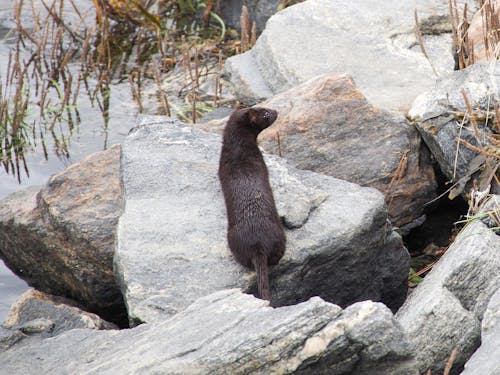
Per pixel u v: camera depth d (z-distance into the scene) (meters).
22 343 14.24
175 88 27.09
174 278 13.76
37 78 27.67
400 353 10.66
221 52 28.78
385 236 15.55
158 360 10.83
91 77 28.05
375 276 15.60
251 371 10.51
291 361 10.53
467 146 16.94
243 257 13.88
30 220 18.33
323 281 14.74
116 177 18.45
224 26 30.44
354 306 10.79
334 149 18.69
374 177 18.52
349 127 18.88
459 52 20.73
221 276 13.83
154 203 15.25
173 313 13.20
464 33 21.11
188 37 30.56
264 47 23.27
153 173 15.94
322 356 10.55
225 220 14.84
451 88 18.70
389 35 23.12
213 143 17.05
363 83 21.66
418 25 22.11
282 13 23.98
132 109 25.94
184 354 10.78
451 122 17.78
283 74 22.28
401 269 15.97
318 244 14.39
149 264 13.97
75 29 31.23
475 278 13.66
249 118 15.09
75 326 15.39
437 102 18.38
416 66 22.05
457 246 14.52
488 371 10.80
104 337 12.45
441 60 22.28
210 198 15.38
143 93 26.92
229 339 10.73
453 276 13.60
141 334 11.99
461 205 19.47
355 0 24.08
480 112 17.59
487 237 14.34
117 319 17.80
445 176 19.34
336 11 23.77
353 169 18.53
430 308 12.93
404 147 18.72
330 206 15.20
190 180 15.81
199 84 27.14
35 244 18.30
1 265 19.72
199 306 11.91
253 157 15.12
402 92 21.09
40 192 18.70
